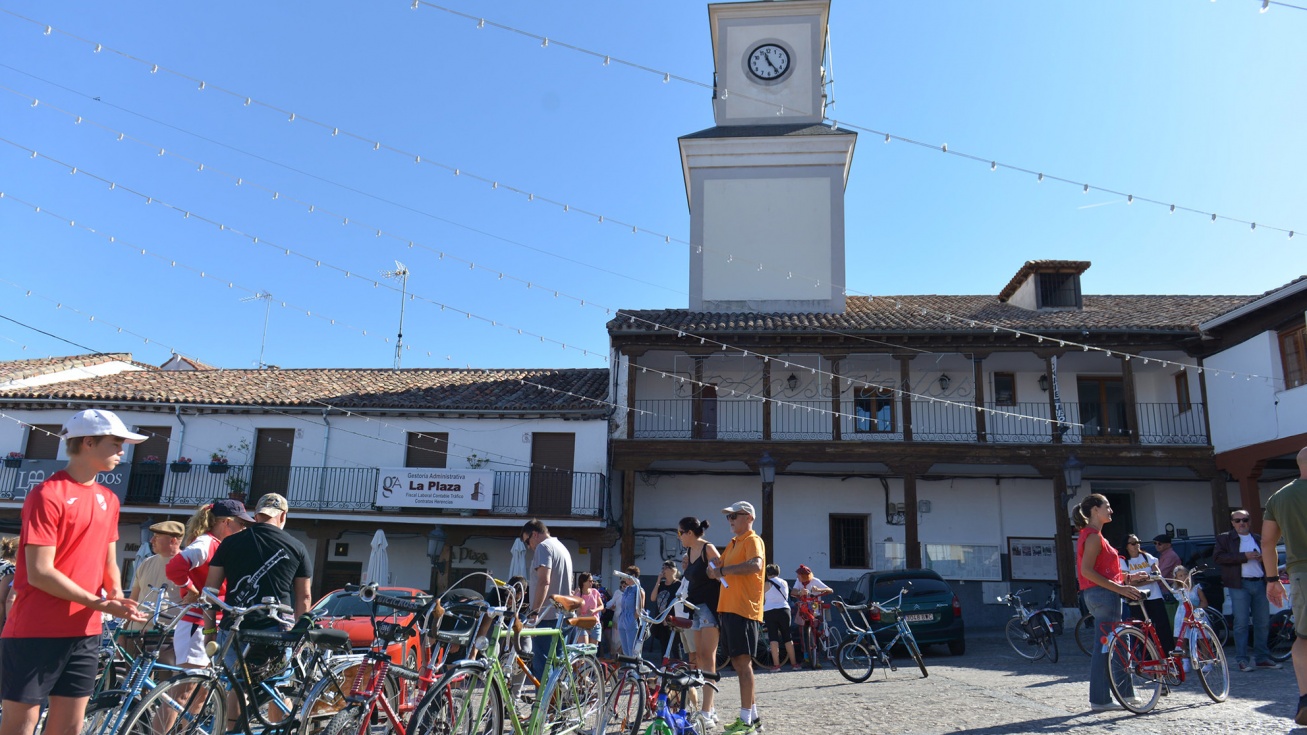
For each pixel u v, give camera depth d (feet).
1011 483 72.23
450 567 68.85
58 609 13.74
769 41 90.74
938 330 66.59
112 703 14.85
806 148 85.66
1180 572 33.99
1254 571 33.40
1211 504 71.05
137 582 24.82
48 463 69.97
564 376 81.05
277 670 17.48
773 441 67.10
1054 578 70.49
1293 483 19.63
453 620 21.53
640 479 72.79
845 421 72.59
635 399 72.90
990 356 70.54
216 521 20.83
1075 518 25.50
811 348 68.80
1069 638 55.31
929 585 49.62
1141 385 73.82
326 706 17.37
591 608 26.43
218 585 18.74
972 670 38.01
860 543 71.92
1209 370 66.13
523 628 20.03
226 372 83.71
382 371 85.15
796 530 71.97
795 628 47.80
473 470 67.51
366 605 35.14
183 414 72.84
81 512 14.21
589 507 67.46
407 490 67.56
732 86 90.12
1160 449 65.46
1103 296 83.71
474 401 72.38
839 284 82.48
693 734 18.66
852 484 72.69
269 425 72.38
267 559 18.75
